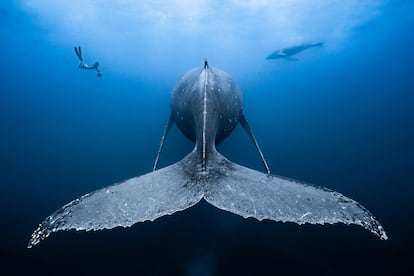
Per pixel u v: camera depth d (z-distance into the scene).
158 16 20.08
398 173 13.75
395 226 9.91
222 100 6.15
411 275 7.46
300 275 7.51
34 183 14.09
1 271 8.12
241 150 14.71
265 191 4.18
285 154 15.20
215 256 8.28
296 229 9.70
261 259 8.14
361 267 7.89
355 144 16.34
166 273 7.66
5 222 11.09
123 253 8.69
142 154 15.80
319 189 4.32
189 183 4.29
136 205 4.02
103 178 14.27
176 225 9.90
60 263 8.38
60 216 3.94
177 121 7.05
